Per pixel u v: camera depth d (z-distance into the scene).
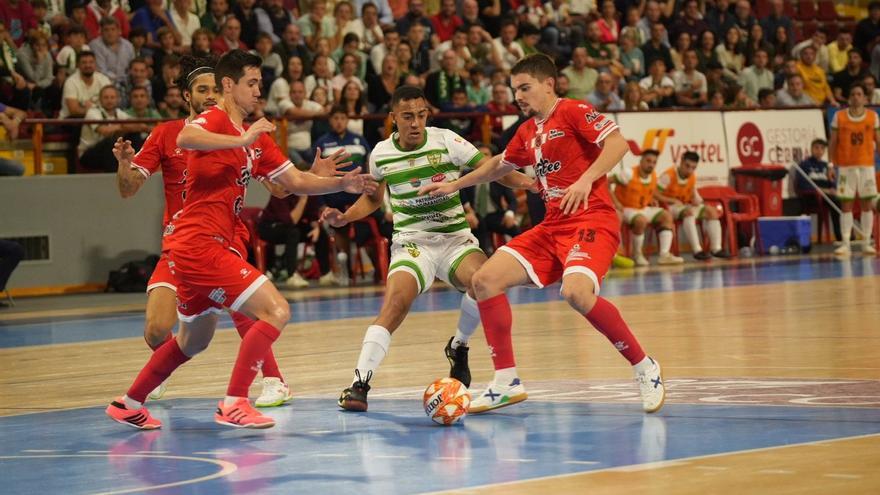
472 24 49.16
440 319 29.33
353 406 16.56
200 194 15.59
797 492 10.62
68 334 28.88
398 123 17.98
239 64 15.61
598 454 12.80
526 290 37.09
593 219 16.48
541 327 26.69
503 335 16.31
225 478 12.26
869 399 15.91
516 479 11.66
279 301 15.39
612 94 48.28
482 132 43.88
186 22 43.50
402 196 18.11
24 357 24.67
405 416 16.14
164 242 16.73
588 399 16.95
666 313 28.50
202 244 15.46
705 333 24.41
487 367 20.92
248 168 15.90
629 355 15.59
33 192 39.00
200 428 15.75
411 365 21.36
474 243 18.50
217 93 15.98
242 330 17.42
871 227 48.19
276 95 41.75
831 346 21.77
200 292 15.52
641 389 15.65
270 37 42.62
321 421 15.91
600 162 16.02
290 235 39.03
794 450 12.54
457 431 14.77
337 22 46.28
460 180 17.50
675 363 20.36
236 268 15.42
